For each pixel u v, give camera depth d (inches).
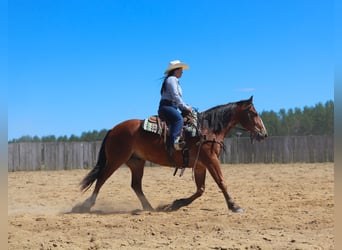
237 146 1041.5
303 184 550.9
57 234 272.8
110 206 399.2
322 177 648.4
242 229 281.4
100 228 289.7
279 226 287.9
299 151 1023.0
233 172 807.1
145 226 293.4
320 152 1014.4
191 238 259.8
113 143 363.3
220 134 357.4
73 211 360.5
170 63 359.3
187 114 355.6
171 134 347.6
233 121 363.9
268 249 232.8
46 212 361.7
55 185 620.1
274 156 1029.2
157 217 324.8
